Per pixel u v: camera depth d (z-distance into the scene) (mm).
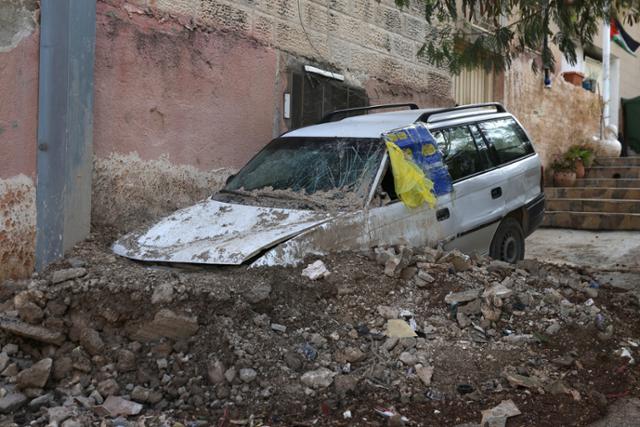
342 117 9336
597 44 16406
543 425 4133
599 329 5367
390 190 6039
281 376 4328
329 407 4168
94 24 6305
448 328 5035
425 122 6738
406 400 4309
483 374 4609
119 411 4105
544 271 6391
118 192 6785
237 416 4105
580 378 4738
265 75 8273
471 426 4070
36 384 4266
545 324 5254
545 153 13664
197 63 7480
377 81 10000
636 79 18688
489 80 12484
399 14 10312
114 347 4539
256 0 8102
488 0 7727
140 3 6910
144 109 7000
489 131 7457
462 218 6582
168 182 7266
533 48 7836
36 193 6055
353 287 5172
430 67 10953
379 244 5703
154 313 4559
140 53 6926
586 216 11102
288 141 6805
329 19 9156
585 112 14984
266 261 5004
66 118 6016
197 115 7523
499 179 7191
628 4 7738
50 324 4594
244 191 6258
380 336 4820
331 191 5898
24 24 5926
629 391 4648
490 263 6219
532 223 7781
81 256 5836
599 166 13680
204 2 7523
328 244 5371
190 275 4914
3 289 5539
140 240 5734
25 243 5992
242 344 4430
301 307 4879
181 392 4289
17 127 5926
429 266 5633
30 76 5988
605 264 8977
